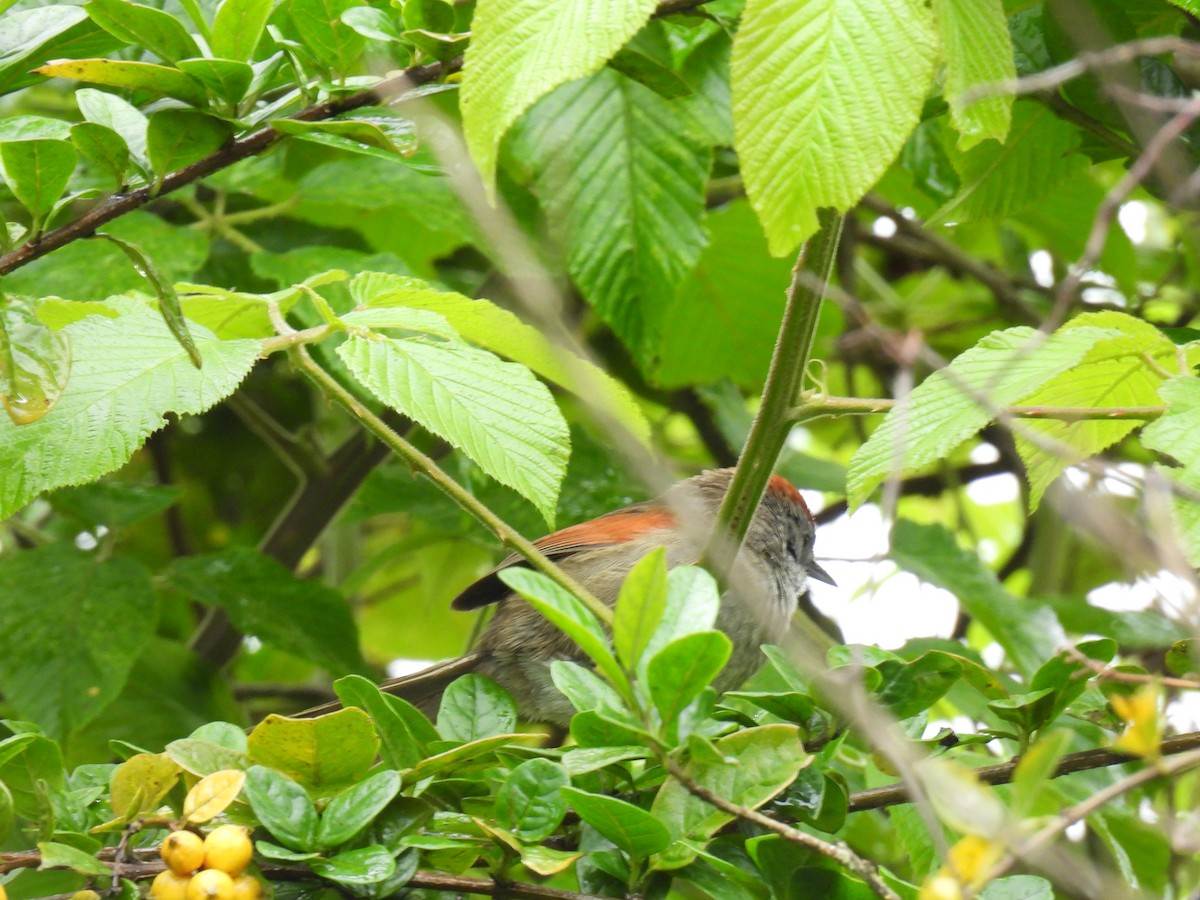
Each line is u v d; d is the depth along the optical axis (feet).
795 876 16.92
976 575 30.35
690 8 20.62
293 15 19.20
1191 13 21.40
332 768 16.97
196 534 45.16
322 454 39.22
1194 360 18.58
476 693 19.95
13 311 17.15
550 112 29.58
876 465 18.11
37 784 16.53
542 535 33.60
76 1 22.88
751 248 35.68
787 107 14.96
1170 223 34.47
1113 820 22.58
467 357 19.02
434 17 19.63
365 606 46.85
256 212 31.27
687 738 15.56
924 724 19.26
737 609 28.58
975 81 16.16
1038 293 39.14
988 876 13.00
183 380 18.26
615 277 29.27
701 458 47.98
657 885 17.10
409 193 30.76
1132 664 18.57
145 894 15.65
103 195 22.54
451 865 17.58
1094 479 16.51
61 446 17.61
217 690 33.09
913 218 40.04
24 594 29.99
